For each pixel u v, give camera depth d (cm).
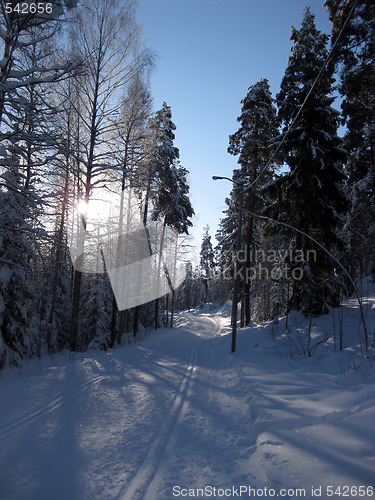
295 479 296
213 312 6388
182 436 441
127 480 323
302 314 1416
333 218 1330
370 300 1432
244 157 2123
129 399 627
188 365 1062
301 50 1418
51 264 1475
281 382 702
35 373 816
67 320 1695
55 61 856
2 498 286
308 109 1393
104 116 1209
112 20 1120
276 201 1502
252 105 2105
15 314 923
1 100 661
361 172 1883
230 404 594
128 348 1555
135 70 1204
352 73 1195
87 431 455
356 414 441
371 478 281
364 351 848
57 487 308
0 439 412
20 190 754
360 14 1070
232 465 353
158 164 1364
